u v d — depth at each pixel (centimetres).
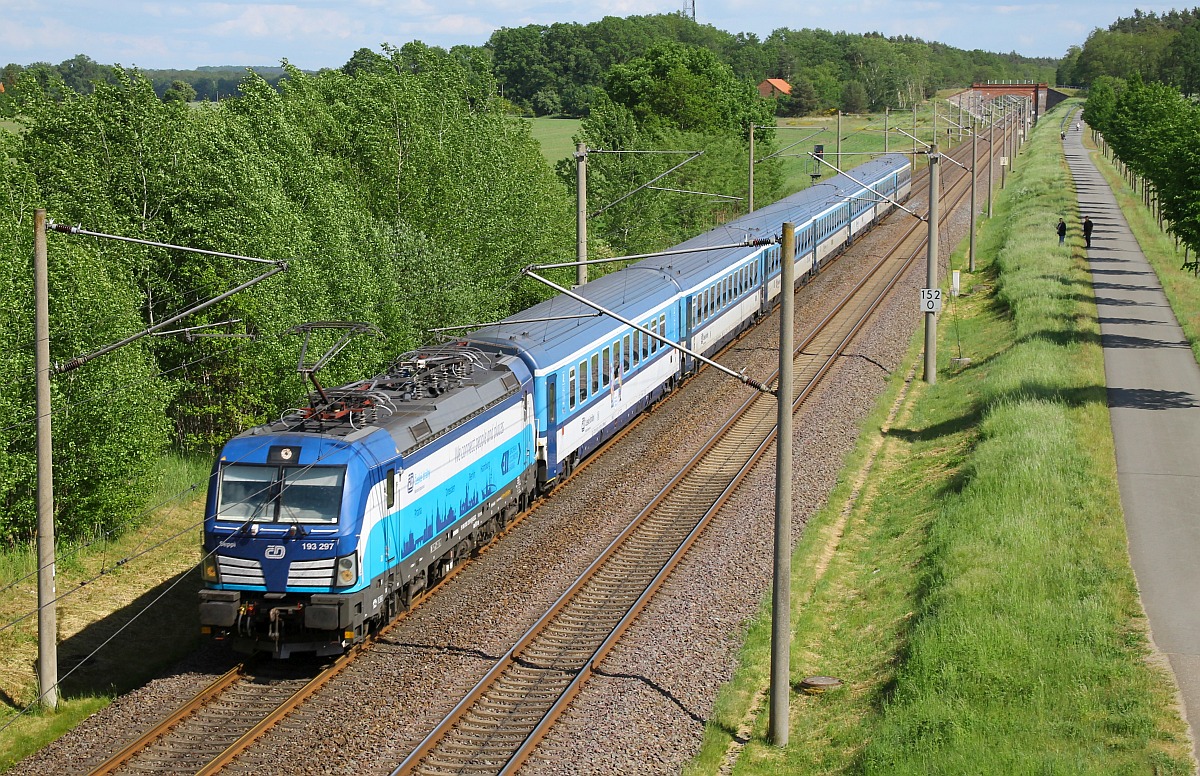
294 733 1708
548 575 2355
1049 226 7025
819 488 2922
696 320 4050
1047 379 3594
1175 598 1975
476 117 4628
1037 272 5509
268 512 1905
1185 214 3575
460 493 2297
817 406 3675
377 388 2286
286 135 3384
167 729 1725
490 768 1606
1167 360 3891
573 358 2930
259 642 1930
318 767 1606
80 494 2569
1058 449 2819
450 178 4062
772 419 3544
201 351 3105
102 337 2570
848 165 11850
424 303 3538
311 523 1883
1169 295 5116
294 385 2975
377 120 3984
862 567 2462
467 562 2442
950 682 1733
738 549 2484
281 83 4112
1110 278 5578
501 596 2248
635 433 3497
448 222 4012
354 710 1781
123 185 3072
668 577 2338
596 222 6172
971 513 2461
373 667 1939
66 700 1864
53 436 2469
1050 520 2369
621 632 2073
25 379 2448
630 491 2909
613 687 1859
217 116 3294
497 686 1878
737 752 1709
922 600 2109
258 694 1855
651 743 1695
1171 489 2567
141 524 2753
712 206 7344
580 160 3497
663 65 8850
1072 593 2005
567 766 1614
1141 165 6894
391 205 3953
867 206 7319
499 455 2500
